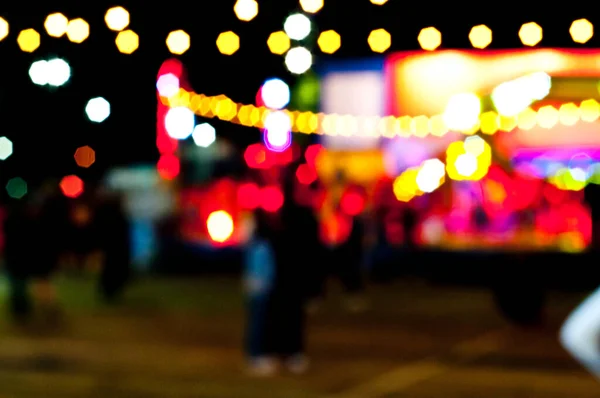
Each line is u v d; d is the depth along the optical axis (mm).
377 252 23203
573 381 11141
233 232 24906
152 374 11539
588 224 22062
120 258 19391
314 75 25156
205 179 25531
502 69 22781
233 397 10195
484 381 11148
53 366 12078
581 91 21984
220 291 21797
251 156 24891
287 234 11781
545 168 23375
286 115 23891
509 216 22875
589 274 21172
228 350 13352
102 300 19766
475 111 22172
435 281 22828
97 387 10750
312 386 10797
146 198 25750
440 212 23797
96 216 19609
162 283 23688
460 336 14781
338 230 20016
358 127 25094
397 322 16469
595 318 2748
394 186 24672
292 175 12273
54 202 16734
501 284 16078
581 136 23156
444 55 23578
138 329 15422
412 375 11508
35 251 16188
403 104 24422
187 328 15570
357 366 12117
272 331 11891
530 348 13633
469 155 23438
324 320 16734
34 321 16297
